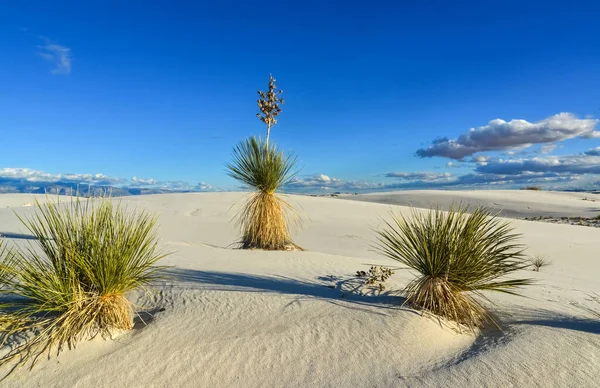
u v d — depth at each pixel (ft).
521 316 14.55
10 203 129.29
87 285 12.23
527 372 9.82
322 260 25.31
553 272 36.45
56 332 11.07
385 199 225.35
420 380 9.62
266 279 18.16
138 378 9.69
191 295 14.98
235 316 12.98
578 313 15.23
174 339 11.44
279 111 33.40
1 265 11.71
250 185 32.89
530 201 203.51
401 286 17.13
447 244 14.14
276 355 10.68
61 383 9.51
